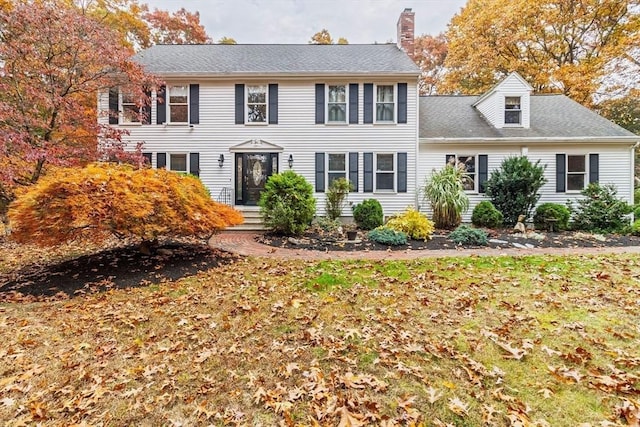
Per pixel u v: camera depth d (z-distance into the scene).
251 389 2.48
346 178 12.09
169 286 4.90
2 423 2.14
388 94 12.12
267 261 6.46
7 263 6.03
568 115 12.95
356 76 11.77
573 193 11.96
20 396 2.40
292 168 12.11
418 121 12.27
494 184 11.44
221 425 2.12
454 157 12.13
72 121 8.56
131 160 9.38
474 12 19.19
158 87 10.19
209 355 2.95
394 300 4.29
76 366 2.78
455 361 2.83
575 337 3.20
